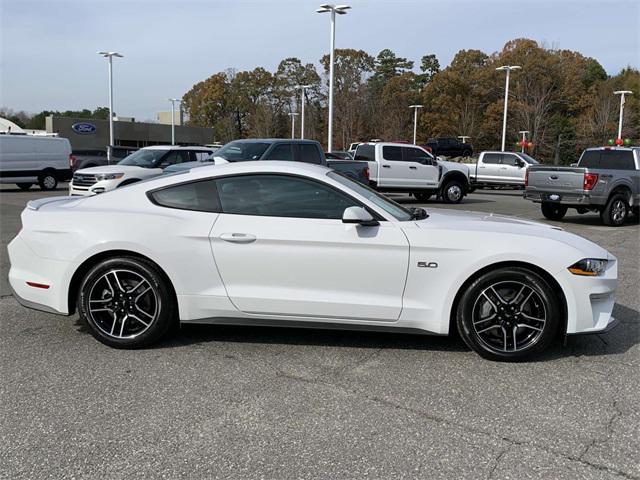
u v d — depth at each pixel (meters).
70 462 2.89
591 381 3.96
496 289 4.26
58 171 23.52
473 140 63.97
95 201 4.62
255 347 4.58
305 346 4.61
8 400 3.59
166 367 4.15
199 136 68.25
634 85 60.53
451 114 67.44
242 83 86.06
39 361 4.24
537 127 53.62
